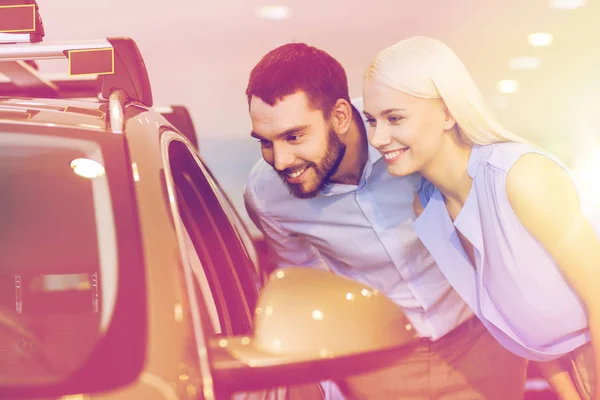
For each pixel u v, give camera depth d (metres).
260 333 1.08
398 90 1.91
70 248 1.36
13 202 1.38
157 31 4.77
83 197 1.39
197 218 1.65
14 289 1.30
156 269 1.14
